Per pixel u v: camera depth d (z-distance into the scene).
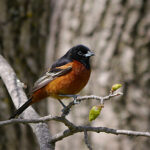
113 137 12.87
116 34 12.83
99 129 6.84
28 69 13.45
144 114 12.83
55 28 13.73
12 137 12.95
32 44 13.72
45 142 7.62
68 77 8.62
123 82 12.77
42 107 13.88
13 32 13.55
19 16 13.61
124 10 12.83
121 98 12.88
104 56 12.84
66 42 13.31
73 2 13.40
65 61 8.91
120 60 12.82
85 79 8.90
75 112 13.22
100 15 12.93
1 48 13.37
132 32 12.80
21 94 9.12
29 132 13.17
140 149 12.80
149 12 12.76
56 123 13.78
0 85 12.73
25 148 13.09
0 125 6.11
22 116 8.48
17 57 13.48
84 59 8.95
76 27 13.20
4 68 9.97
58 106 13.57
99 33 12.91
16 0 13.56
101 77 12.80
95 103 12.96
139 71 12.83
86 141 6.86
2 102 12.76
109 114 12.90
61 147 13.59
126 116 12.84
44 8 13.96
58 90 8.70
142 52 12.82
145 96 12.84
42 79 8.77
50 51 13.70
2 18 13.45
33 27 13.80
